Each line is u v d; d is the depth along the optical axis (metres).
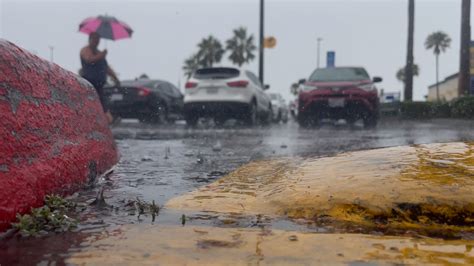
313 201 2.15
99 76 7.90
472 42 17.06
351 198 2.11
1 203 1.76
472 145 3.05
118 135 8.36
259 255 1.55
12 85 2.10
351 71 11.42
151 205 2.20
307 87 11.03
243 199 2.40
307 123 11.36
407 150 2.95
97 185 2.85
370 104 10.55
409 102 16.77
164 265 1.45
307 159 3.49
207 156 4.57
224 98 11.32
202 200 2.38
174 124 13.99
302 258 1.52
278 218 2.05
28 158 2.07
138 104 12.74
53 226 1.83
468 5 16.67
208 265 1.45
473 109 13.06
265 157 4.43
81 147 2.82
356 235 1.78
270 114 15.07
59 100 2.67
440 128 10.13
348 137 7.48
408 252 1.58
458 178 2.20
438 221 1.94
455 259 1.50
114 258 1.51
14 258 1.50
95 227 1.88
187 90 11.68
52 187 2.22
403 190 2.09
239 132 9.30
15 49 2.24
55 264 1.45
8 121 1.99
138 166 3.75
